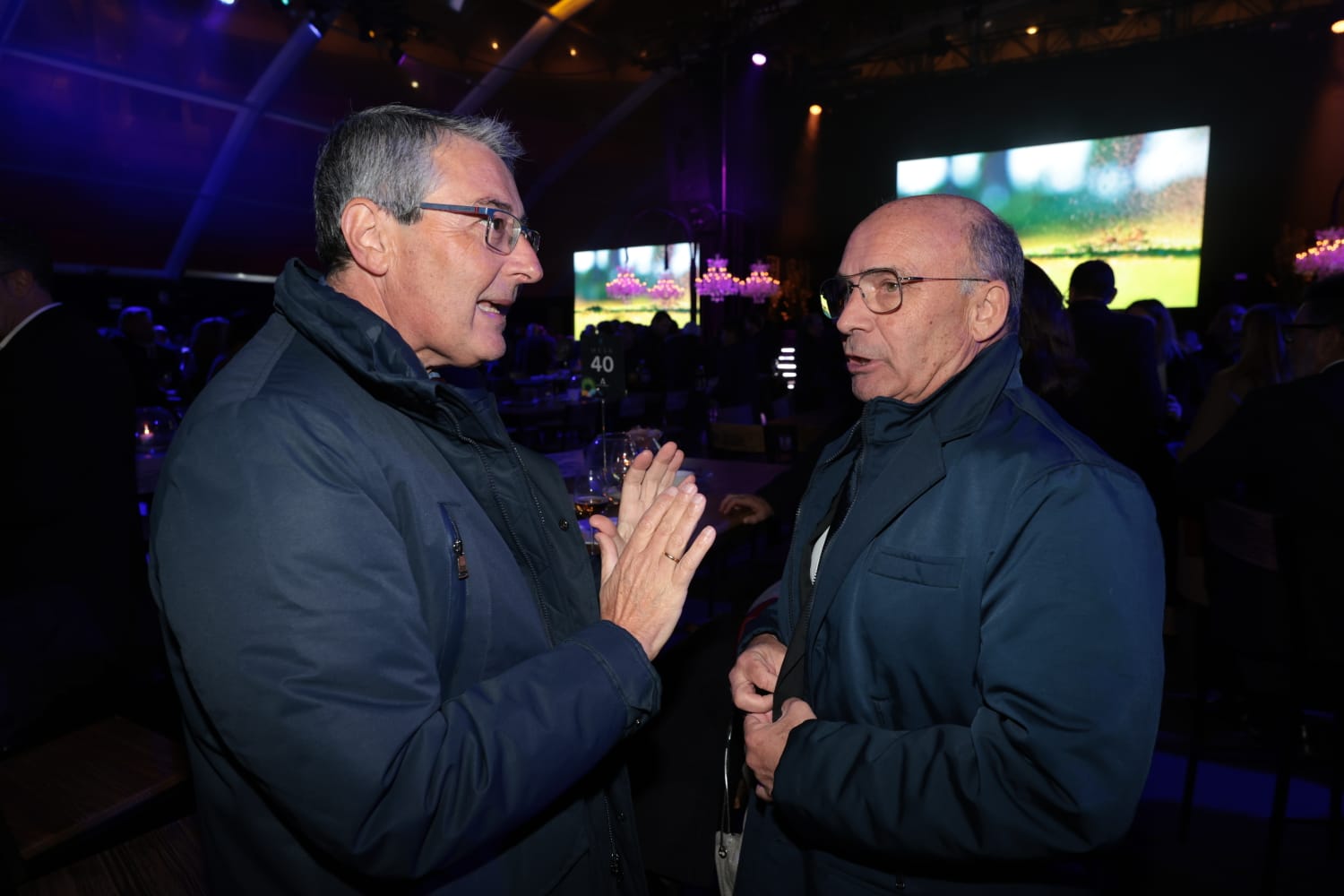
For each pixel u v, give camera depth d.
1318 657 1.72
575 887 0.89
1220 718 2.66
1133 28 11.73
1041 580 0.78
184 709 0.77
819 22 11.66
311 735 0.63
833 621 0.93
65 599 1.52
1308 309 1.82
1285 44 10.64
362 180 0.79
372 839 0.64
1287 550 1.68
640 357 7.84
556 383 7.32
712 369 7.57
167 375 7.44
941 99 12.97
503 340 0.88
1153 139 11.41
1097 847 0.74
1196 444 2.71
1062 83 12.08
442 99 13.80
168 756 1.37
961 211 0.93
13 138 10.02
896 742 0.82
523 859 0.84
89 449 1.78
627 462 1.90
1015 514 0.81
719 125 12.24
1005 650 0.79
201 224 12.31
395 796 0.65
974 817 0.76
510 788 0.69
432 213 0.79
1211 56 11.02
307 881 0.72
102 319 11.56
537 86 14.47
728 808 1.16
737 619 2.28
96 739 1.43
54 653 1.46
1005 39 11.87
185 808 1.71
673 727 1.78
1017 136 12.59
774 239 14.59
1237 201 11.27
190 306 12.38
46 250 1.81
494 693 0.73
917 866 0.87
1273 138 10.98
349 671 0.64
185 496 0.67
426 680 0.69
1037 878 0.87
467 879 0.80
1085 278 2.72
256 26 10.97
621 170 16.28
